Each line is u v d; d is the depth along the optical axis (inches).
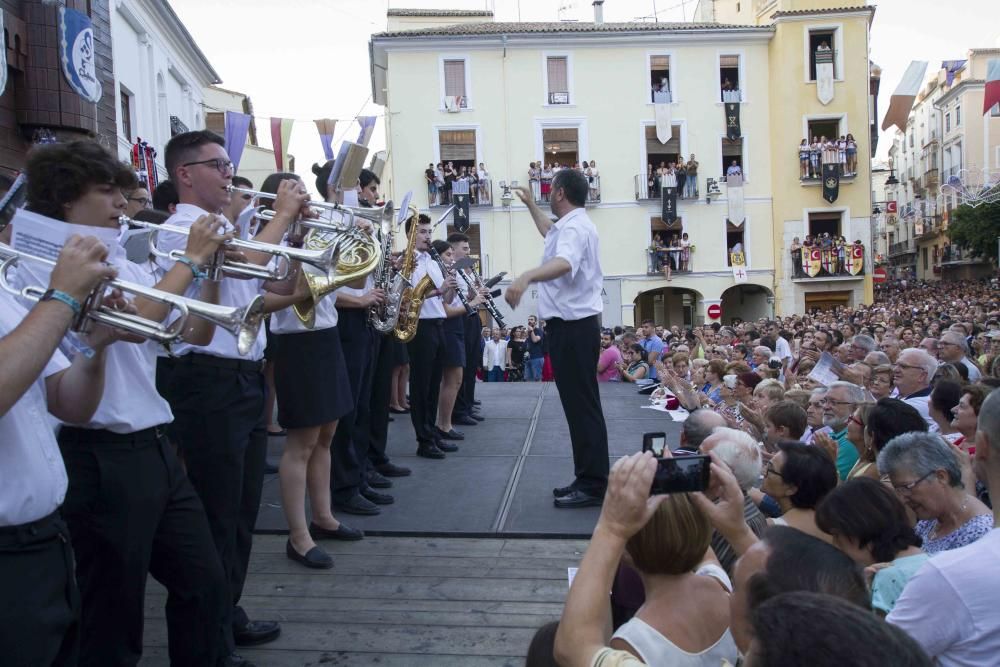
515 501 207.2
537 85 1144.8
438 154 1142.3
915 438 128.4
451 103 1136.2
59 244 95.5
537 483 224.1
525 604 148.8
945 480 125.0
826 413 210.5
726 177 1176.8
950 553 94.0
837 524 110.9
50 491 84.1
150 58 611.2
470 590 155.3
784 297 1180.5
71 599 88.0
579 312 199.3
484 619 143.2
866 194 1173.7
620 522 72.2
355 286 169.0
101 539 104.4
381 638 136.9
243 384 132.7
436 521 192.2
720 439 126.6
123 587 106.0
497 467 244.4
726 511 81.8
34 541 83.4
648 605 80.8
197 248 104.4
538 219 228.2
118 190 99.3
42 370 74.9
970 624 89.9
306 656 131.6
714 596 82.6
